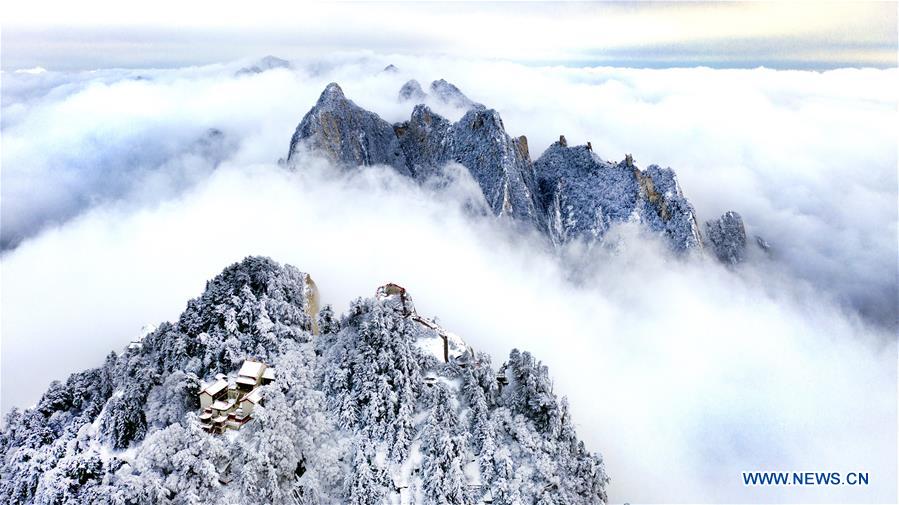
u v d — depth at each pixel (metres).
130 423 75.88
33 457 72.88
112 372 86.00
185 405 77.75
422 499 71.62
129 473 68.31
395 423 77.44
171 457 66.62
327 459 72.31
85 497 63.53
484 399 82.31
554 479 73.62
